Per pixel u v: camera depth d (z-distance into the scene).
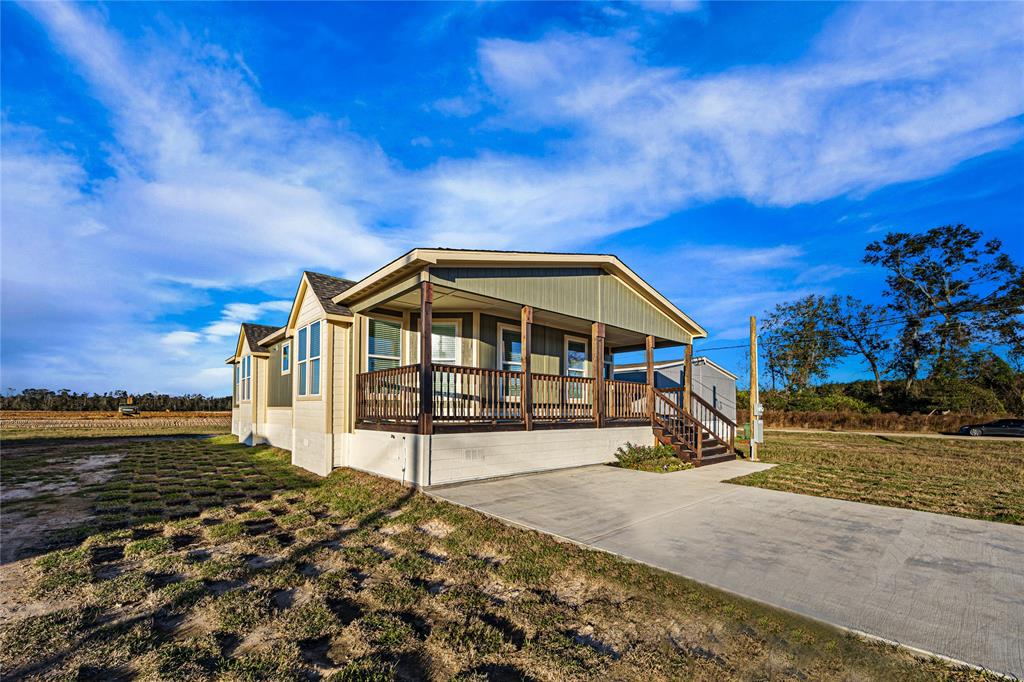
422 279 8.06
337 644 3.09
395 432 8.54
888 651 2.89
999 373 32.47
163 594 3.80
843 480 9.35
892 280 37.25
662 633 3.19
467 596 3.79
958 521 6.03
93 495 7.91
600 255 10.89
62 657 2.88
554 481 8.60
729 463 12.07
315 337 10.91
